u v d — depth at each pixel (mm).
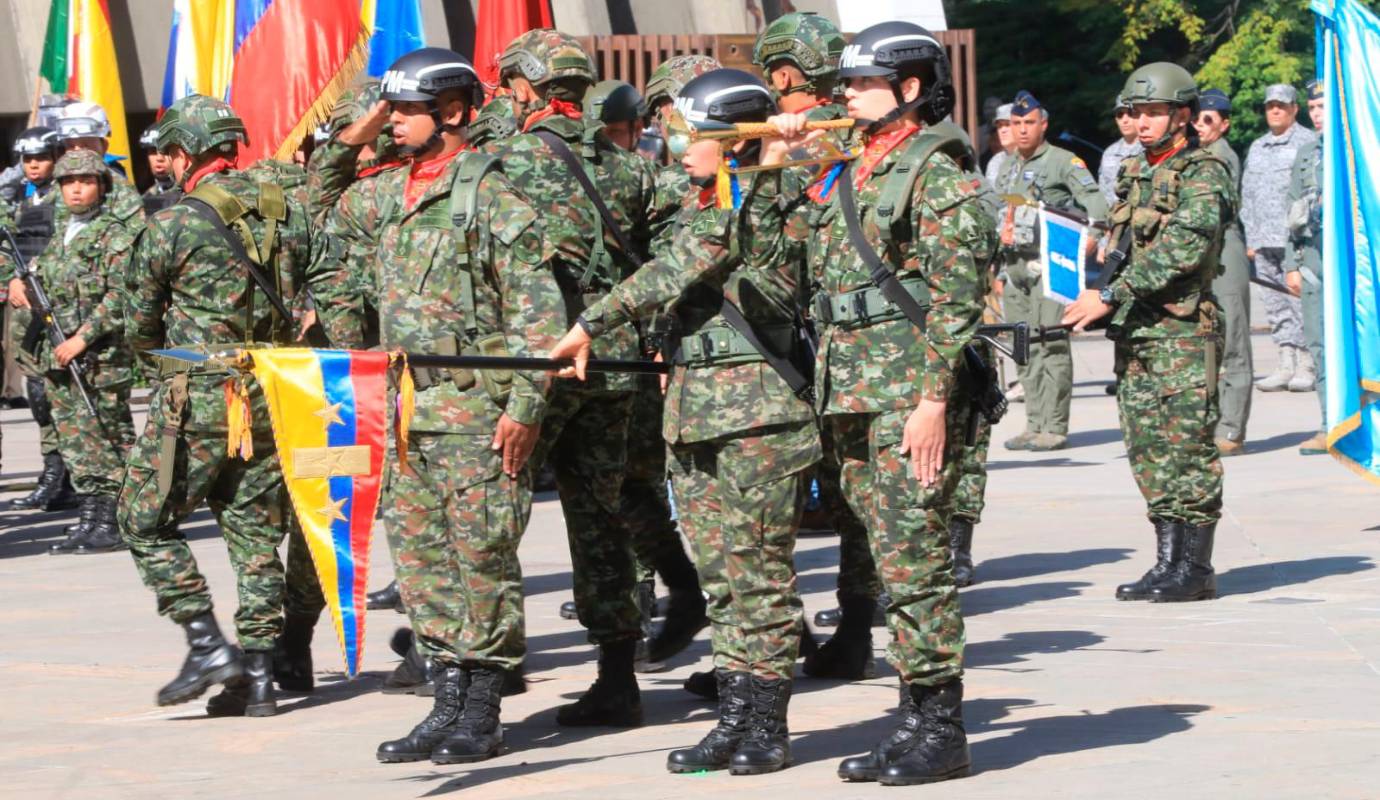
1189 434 12383
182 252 10008
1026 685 9953
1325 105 14352
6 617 13242
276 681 10641
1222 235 12352
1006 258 20703
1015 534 15500
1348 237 14328
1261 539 14805
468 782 8367
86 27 25266
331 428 7852
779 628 8391
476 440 8703
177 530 10148
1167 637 11180
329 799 8156
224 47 18141
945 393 7656
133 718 10062
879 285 7816
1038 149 20219
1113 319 12602
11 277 16609
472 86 9070
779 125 7895
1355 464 14469
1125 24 48812
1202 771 8000
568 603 12594
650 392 10367
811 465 8375
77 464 16578
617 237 9617
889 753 8023
